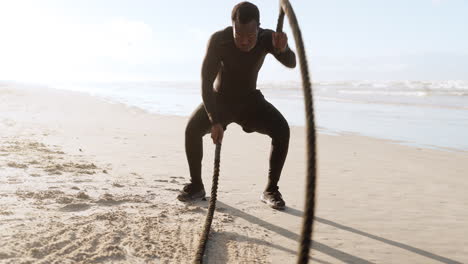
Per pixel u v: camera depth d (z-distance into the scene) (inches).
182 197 146.8
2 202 128.6
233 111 146.9
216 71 138.6
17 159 194.1
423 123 464.1
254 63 140.7
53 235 104.3
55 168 180.4
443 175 215.3
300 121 474.3
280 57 137.5
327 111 603.5
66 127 341.1
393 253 111.8
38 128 322.3
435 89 1162.6
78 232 107.9
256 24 127.6
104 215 122.0
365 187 184.7
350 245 116.3
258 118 147.9
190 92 1135.0
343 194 171.8
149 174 185.8
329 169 223.6
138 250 101.1
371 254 110.5
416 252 113.1
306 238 35.3
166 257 98.9
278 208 144.0
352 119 502.6
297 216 137.6
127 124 386.9
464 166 240.2
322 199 163.3
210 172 200.5
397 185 190.5
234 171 203.9
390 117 525.3
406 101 799.1
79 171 179.3
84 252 97.0
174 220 124.7
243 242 112.1
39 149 228.1
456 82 1397.6
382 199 165.8
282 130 147.3
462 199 169.0
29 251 94.0
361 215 144.2
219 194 160.4
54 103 607.8
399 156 269.3
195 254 97.9
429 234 127.5
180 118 455.8
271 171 150.9
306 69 40.7
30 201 132.0
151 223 119.5
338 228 130.3
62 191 144.9
